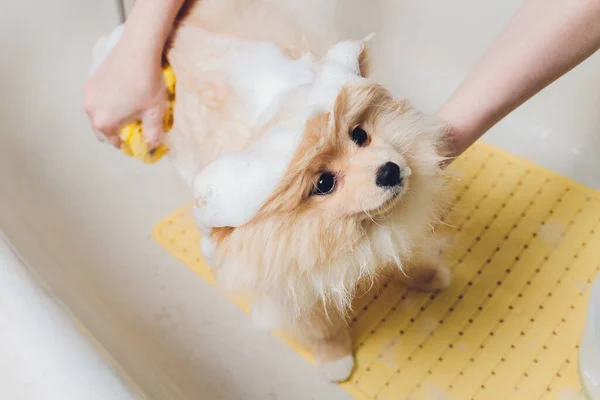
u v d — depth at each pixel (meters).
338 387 0.89
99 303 0.94
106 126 0.73
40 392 0.50
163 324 0.97
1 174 1.06
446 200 0.74
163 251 1.07
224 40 0.70
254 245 0.57
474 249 0.98
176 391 0.81
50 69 1.23
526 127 1.12
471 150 1.10
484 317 0.91
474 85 0.64
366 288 0.89
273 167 0.53
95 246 1.07
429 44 1.18
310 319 0.78
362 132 0.58
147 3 0.71
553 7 0.56
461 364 0.87
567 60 0.58
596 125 1.04
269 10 0.78
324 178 0.56
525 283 0.94
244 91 0.64
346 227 0.57
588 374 0.79
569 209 1.01
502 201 1.03
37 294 0.57
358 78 0.59
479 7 1.07
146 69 0.69
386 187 0.55
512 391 0.83
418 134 0.62
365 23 1.21
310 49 0.71
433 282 0.93
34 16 1.19
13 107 1.17
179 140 0.73
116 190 1.16
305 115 0.54
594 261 0.94
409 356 0.89
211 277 1.02
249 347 0.95
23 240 0.88
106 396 0.50
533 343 0.87
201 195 0.56
